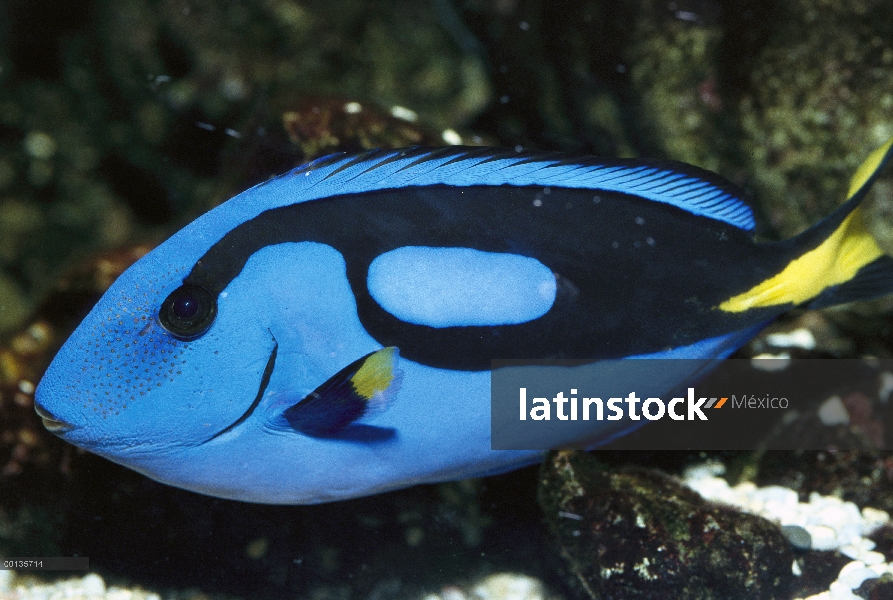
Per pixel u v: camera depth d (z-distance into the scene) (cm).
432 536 59
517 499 59
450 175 52
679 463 62
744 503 60
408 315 52
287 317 51
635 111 65
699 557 55
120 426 51
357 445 52
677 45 64
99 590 59
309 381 51
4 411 59
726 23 63
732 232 54
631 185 53
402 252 52
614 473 57
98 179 105
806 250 54
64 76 101
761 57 63
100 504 59
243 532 59
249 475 52
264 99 63
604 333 53
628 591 55
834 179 62
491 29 72
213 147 100
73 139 103
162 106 100
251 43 97
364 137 61
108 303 51
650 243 53
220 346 51
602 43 65
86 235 105
